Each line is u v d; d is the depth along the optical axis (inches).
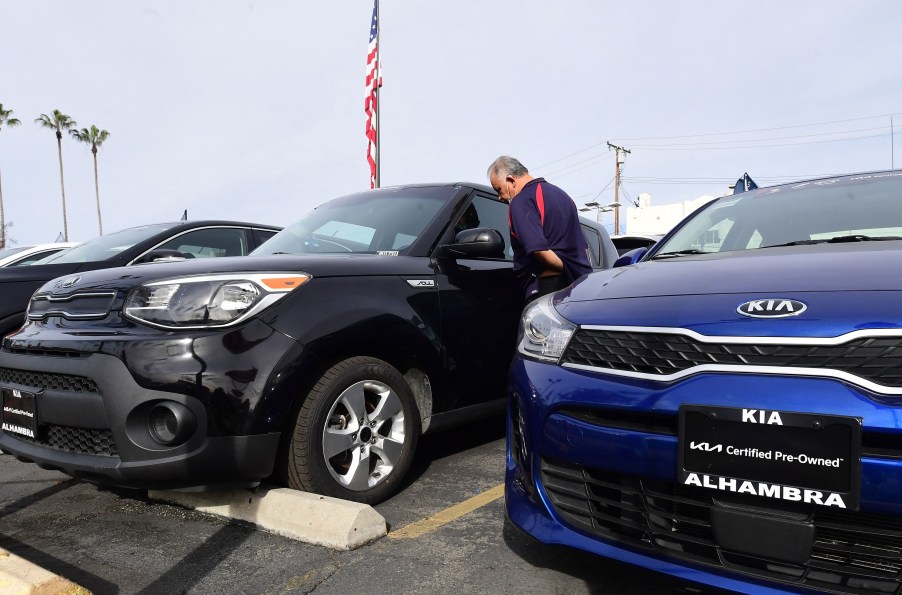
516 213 132.7
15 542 98.3
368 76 420.2
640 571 83.7
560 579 82.0
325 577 83.7
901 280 63.2
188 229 204.8
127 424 89.7
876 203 107.3
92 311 100.9
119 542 97.0
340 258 112.5
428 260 123.6
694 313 67.6
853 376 56.3
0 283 168.6
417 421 114.9
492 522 101.1
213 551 92.7
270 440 92.6
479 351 126.5
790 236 104.9
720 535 62.0
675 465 64.1
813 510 57.5
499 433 157.5
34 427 100.6
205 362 89.6
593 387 70.8
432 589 79.9
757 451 59.1
